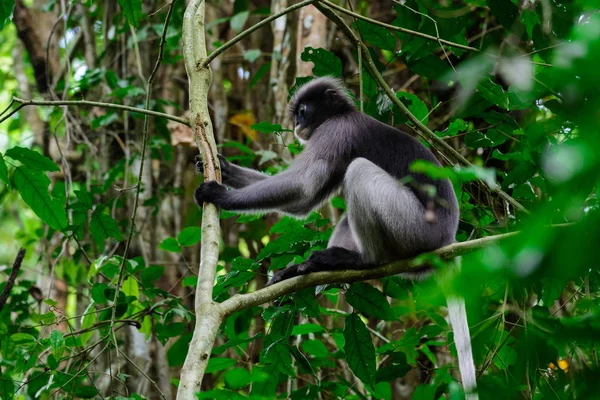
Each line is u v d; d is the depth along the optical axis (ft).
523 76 7.95
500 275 5.52
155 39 31.37
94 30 33.30
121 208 29.09
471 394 9.58
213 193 15.57
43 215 16.46
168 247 21.18
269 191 18.76
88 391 18.84
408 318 26.25
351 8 20.18
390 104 19.31
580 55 4.77
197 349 12.17
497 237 16.47
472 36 26.78
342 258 18.54
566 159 5.28
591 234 4.76
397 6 19.56
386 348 20.49
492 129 19.81
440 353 24.76
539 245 4.90
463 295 5.59
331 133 20.88
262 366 17.84
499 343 16.24
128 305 21.11
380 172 19.25
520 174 18.21
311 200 19.60
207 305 13.02
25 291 24.53
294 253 19.26
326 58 20.98
